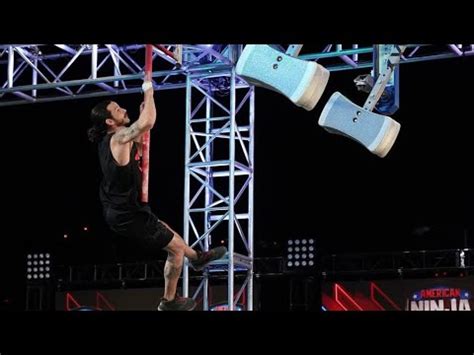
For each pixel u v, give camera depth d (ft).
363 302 50.65
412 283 49.96
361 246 59.82
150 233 16.79
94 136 16.83
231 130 38.45
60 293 55.83
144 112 16.46
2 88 41.86
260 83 18.43
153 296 54.13
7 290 61.62
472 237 58.08
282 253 59.21
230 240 37.99
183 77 46.29
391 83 23.95
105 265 56.70
